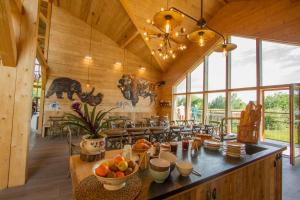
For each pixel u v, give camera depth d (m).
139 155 1.35
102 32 7.70
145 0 5.45
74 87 6.96
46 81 6.45
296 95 4.45
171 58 8.50
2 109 2.56
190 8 5.94
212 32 2.63
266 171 1.68
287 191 2.76
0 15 1.80
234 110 6.14
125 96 8.26
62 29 6.79
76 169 1.21
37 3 2.80
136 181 1.02
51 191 2.49
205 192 1.12
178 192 0.95
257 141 2.06
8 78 2.61
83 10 6.62
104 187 0.94
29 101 2.74
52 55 6.57
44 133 6.33
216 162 1.39
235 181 1.34
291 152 4.14
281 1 4.70
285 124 5.02
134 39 7.36
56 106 6.59
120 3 5.54
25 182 2.73
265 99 5.32
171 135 5.26
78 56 7.10
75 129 6.38
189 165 1.14
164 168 1.00
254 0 5.40
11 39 2.13
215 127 5.62
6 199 2.28
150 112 9.15
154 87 9.37
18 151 2.65
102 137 1.48
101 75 7.63
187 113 8.08
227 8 6.22
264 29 5.10
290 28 4.47
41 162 3.65
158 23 2.62
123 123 5.54
